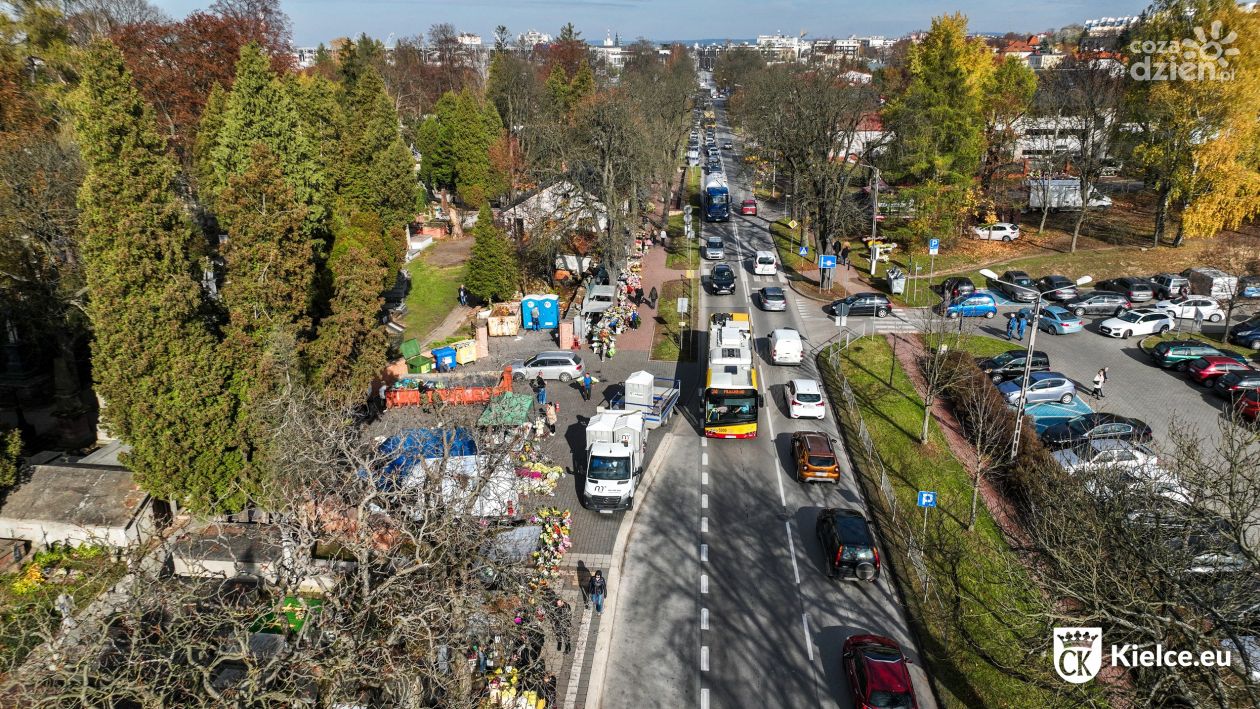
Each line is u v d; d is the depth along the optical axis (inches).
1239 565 675.4
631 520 1128.8
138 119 1017.5
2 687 547.5
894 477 1229.7
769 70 4938.5
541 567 970.1
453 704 620.7
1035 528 840.3
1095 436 1227.2
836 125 2400.3
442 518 709.9
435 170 3245.6
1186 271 2289.6
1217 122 2283.5
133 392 999.0
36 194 1469.0
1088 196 2650.1
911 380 1611.7
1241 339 1824.6
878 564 966.4
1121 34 3331.7
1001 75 2945.4
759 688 818.2
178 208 1051.3
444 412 1116.5
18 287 1448.1
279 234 1112.8
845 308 1865.2
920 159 2551.7
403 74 5270.7
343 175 2231.8
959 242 2679.6
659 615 928.3
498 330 1959.9
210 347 1048.8
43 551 1037.2
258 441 1013.8
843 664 838.5
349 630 600.1
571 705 791.7
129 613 611.8
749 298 2228.1
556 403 1537.9
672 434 1413.6
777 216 3191.4
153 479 1022.4
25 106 1817.2
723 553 1049.5
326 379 1179.9
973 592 945.5
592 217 2299.5
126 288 988.6
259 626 813.9
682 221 3157.0
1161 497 737.6
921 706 789.9
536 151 2970.0
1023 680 775.1
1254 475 730.2
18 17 2075.5
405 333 1980.8
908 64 3627.0
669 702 799.1
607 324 1908.2
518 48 6993.1
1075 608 792.9
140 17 2896.2
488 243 2049.7
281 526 722.8
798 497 1187.3
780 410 1501.0
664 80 4768.7
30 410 1503.4
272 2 2962.6
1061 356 1772.9
